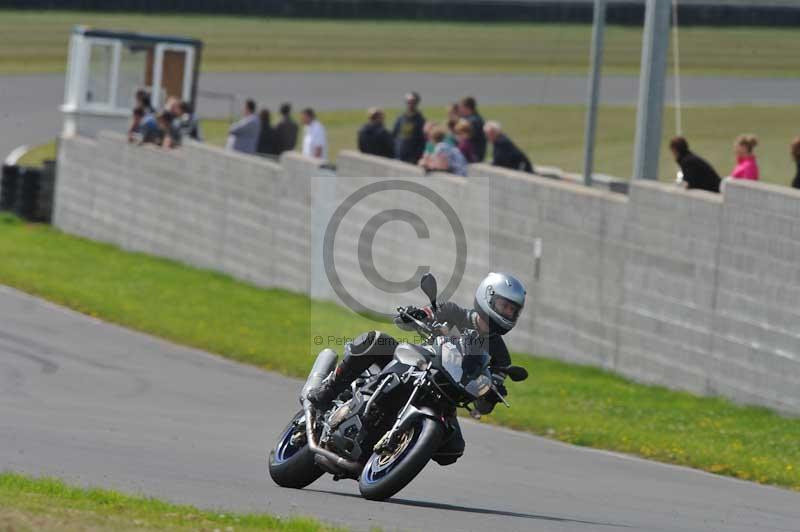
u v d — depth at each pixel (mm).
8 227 109625
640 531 28422
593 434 45844
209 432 42031
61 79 145375
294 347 64062
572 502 33188
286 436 31922
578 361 66125
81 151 109125
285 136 99688
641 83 65312
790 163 107500
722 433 48625
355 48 161000
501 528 27156
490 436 45438
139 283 85250
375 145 78250
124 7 166875
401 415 28984
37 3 165000
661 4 64500
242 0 169000
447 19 170500
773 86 141125
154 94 112812
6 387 49625
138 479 30938
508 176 69875
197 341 64312
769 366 54656
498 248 70562
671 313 60312
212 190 93250
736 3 166250
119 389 51125
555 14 168000
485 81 146375
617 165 112562
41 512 22641
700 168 60906
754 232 55375
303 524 24172
